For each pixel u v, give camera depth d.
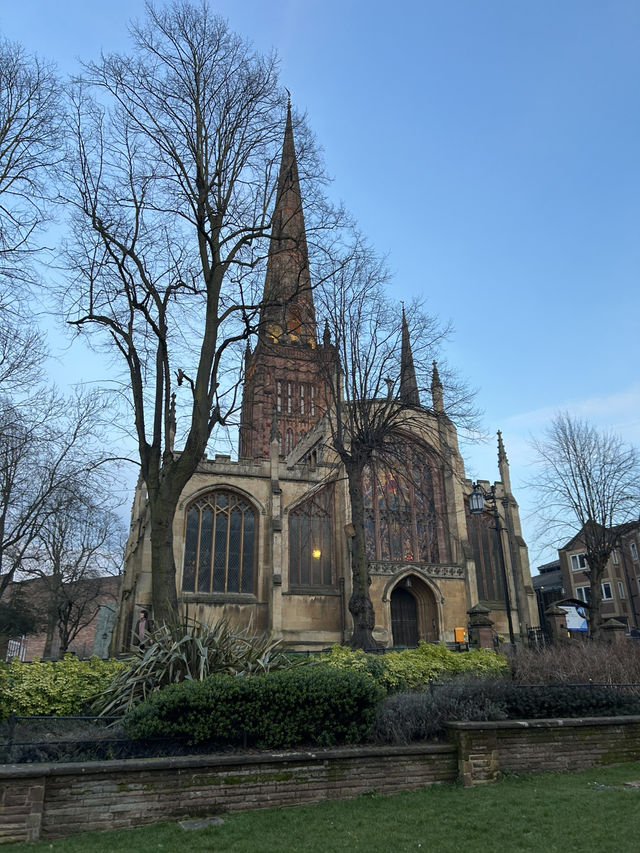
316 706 11.30
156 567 18.27
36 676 13.32
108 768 9.23
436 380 29.64
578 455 41.84
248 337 22.09
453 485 46.28
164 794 9.48
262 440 61.19
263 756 10.20
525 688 14.33
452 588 42.81
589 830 8.57
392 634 41.62
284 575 40.22
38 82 20.17
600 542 40.69
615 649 20.84
